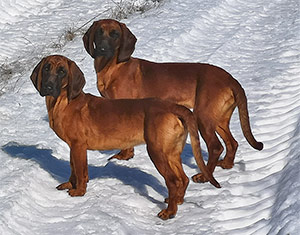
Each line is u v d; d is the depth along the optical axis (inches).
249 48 613.6
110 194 316.2
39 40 686.5
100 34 342.6
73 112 306.5
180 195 300.2
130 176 340.5
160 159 287.9
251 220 288.4
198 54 598.5
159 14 739.4
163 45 613.9
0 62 622.8
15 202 294.5
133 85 356.2
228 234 277.0
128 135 300.0
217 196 314.7
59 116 307.6
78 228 277.4
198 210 300.2
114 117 300.8
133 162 363.9
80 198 313.0
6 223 275.9
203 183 333.7
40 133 415.8
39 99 490.0
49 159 368.8
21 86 524.4
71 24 738.8
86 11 789.2
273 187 318.0
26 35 705.6
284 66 542.9
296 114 425.1
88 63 573.6
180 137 288.0
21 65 595.5
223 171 346.9
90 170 360.5
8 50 656.4
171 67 351.9
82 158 311.1
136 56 582.2
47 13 796.6
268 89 488.7
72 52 617.9
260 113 439.8
